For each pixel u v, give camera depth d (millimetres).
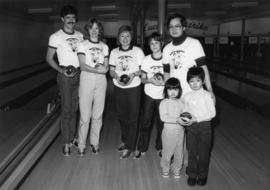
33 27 15711
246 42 15750
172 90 3105
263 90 9086
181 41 3117
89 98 3764
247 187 3158
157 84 3555
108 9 11609
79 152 3963
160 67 3578
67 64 3732
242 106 7207
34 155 3697
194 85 2990
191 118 2971
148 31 15766
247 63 15219
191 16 15414
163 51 3260
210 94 3043
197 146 3125
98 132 3988
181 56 3121
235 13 13469
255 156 4016
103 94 3834
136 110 3766
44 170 3561
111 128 5285
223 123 5613
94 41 3689
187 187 3160
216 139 4711
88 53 3646
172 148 3219
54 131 4625
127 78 3623
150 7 11133
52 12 12492
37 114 6082
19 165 3371
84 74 3697
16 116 5934
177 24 3057
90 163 3752
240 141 4617
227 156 4016
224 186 3180
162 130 3445
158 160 3840
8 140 4516
